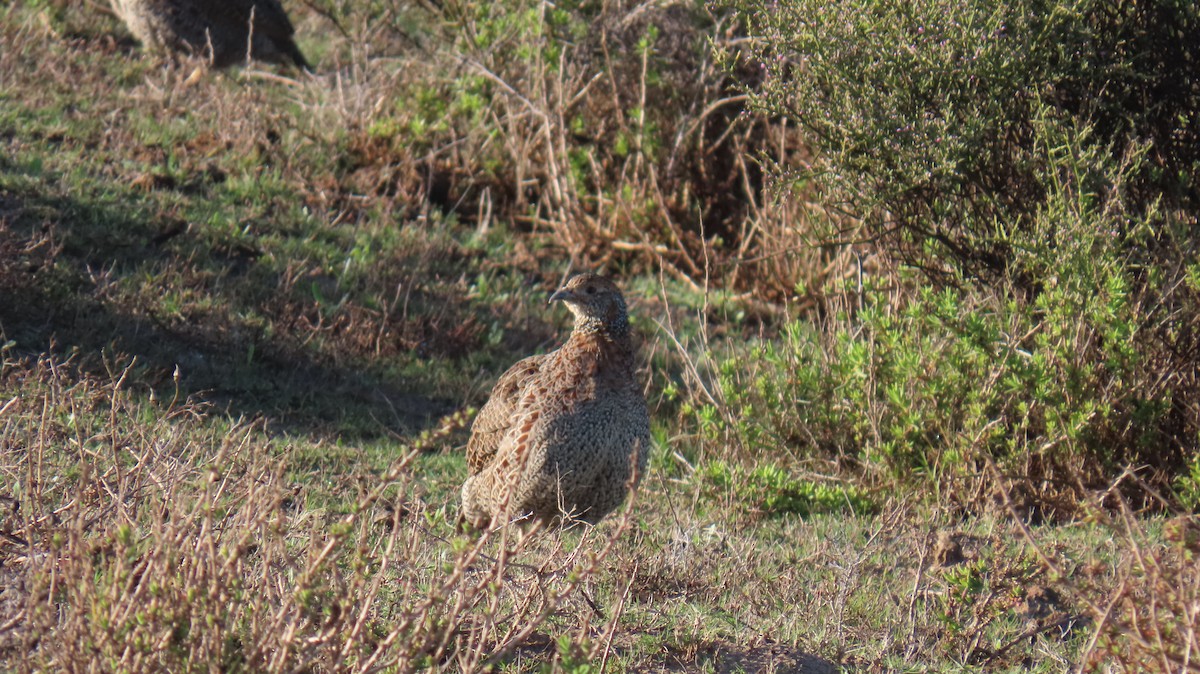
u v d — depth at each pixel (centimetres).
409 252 1869
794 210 1928
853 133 1277
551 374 944
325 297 1659
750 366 1495
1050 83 1262
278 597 666
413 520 861
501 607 789
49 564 622
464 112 2230
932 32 1248
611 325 944
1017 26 1223
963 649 868
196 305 1502
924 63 1242
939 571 1002
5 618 665
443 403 1486
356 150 2159
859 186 1333
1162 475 1219
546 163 2173
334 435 1301
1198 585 650
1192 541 681
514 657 755
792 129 2033
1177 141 1307
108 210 1673
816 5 1294
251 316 1527
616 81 2125
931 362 1279
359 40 2434
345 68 2480
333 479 1127
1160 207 1298
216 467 640
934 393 1251
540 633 793
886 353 1323
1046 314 1248
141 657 562
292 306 1582
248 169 1970
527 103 2088
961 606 911
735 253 2050
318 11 2522
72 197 1673
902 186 1279
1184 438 1241
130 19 2297
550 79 2156
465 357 1628
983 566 917
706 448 1387
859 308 1423
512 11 2170
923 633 893
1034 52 1236
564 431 926
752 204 1977
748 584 965
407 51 2441
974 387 1237
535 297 1892
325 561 614
